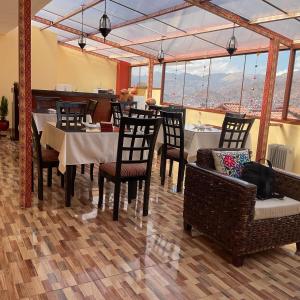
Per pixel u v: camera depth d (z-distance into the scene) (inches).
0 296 77.1
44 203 135.3
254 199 93.4
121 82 425.7
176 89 336.8
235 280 89.7
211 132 177.9
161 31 251.6
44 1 182.7
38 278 84.6
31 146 126.5
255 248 97.7
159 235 113.7
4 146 248.1
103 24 180.9
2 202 133.6
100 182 134.3
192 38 250.8
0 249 97.4
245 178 110.9
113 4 210.8
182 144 162.7
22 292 78.8
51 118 191.5
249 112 253.1
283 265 99.3
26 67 119.0
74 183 156.8
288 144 215.5
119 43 325.4
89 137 132.1
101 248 102.0
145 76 395.9
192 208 113.2
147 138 129.3
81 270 89.4
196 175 110.2
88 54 399.5
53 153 140.4
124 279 86.6
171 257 99.6
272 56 204.1
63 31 329.4
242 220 93.1
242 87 258.4
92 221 121.3
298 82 214.2
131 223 122.0
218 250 105.6
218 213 101.4
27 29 116.5
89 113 207.3
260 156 214.4
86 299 77.7
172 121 166.1
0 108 313.0
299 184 106.7
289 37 206.2
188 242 109.9
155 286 84.6
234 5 171.3
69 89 314.8
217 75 282.2
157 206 141.3
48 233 109.4
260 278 91.4
